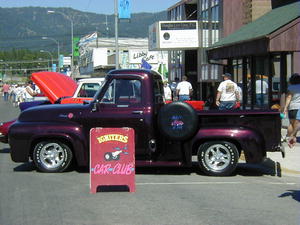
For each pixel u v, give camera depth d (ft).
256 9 71.26
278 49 52.19
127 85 33.14
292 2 64.13
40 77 48.21
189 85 67.97
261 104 64.23
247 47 58.59
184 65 116.26
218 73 89.51
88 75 241.55
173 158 32.76
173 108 31.81
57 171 33.99
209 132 32.19
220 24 88.22
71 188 29.27
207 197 26.99
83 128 33.14
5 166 37.09
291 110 41.68
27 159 33.65
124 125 32.86
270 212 23.88
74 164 37.35
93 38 222.28
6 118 84.48
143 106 32.83
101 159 27.86
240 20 78.95
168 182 31.14
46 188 29.30
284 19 54.44
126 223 21.97
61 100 46.11
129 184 28.04
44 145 33.86
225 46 65.16
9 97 185.88
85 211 24.06
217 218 22.76
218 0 89.15
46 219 22.67
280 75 57.41
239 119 32.32
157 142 32.89
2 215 23.38
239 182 31.19
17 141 33.50
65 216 23.16
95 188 27.84
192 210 24.20
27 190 28.76
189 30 101.04
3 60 534.78
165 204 25.39
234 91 48.91
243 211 24.04
